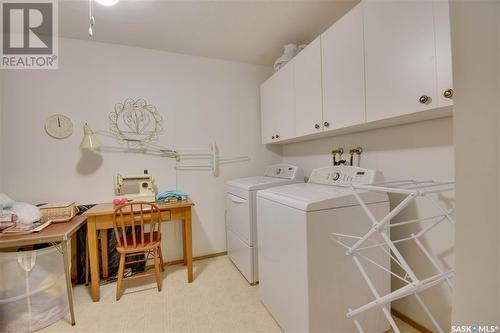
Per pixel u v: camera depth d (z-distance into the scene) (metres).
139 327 1.52
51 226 1.64
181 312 1.66
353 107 1.40
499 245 0.36
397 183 1.29
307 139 2.34
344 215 1.27
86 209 2.03
